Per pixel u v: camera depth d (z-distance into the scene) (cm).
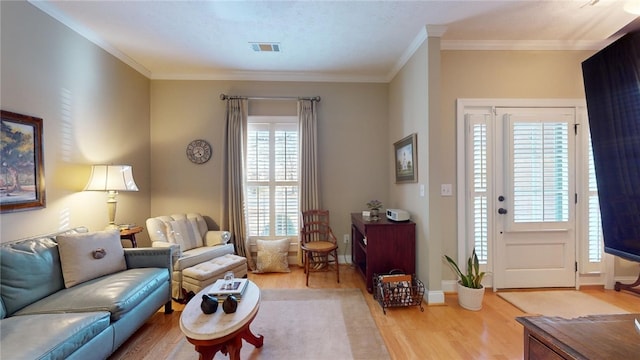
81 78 268
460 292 266
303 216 376
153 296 227
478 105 297
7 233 200
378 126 404
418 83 294
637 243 103
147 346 204
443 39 291
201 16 249
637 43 97
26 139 213
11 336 140
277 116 396
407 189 328
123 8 236
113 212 285
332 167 402
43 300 181
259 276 353
